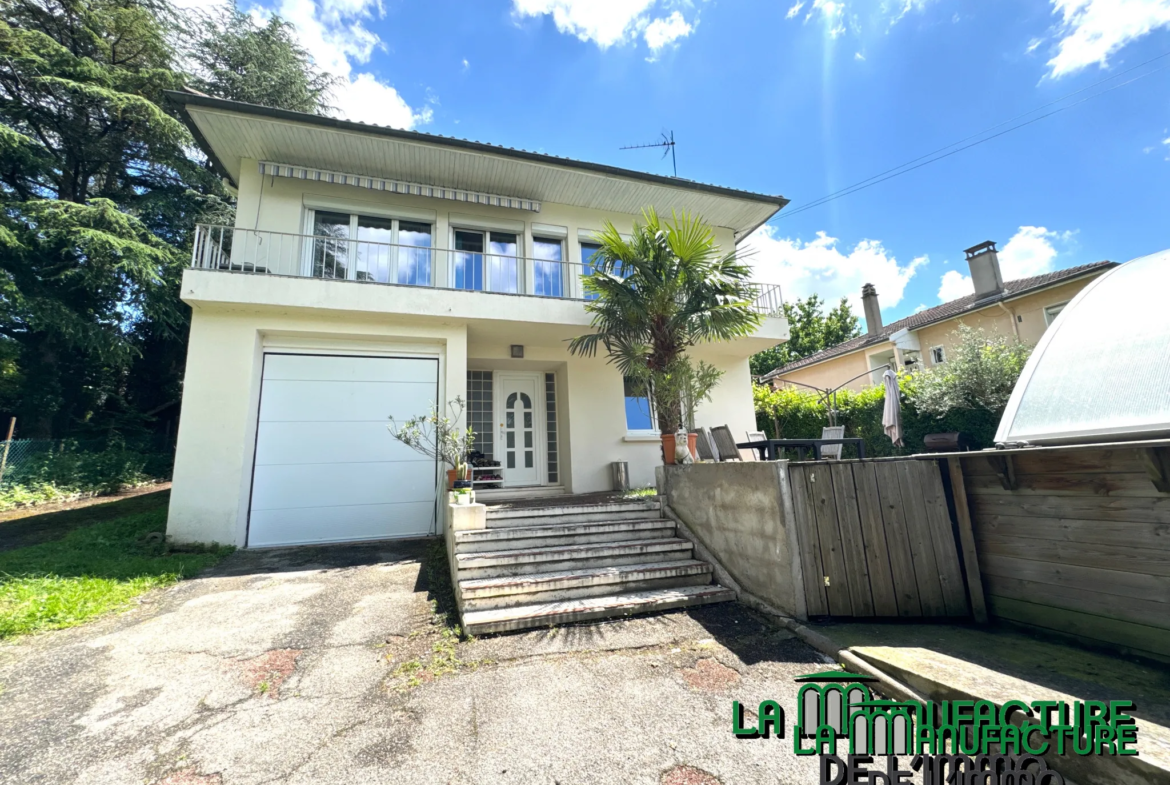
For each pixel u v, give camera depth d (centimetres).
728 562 520
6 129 1186
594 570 514
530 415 1060
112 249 1181
